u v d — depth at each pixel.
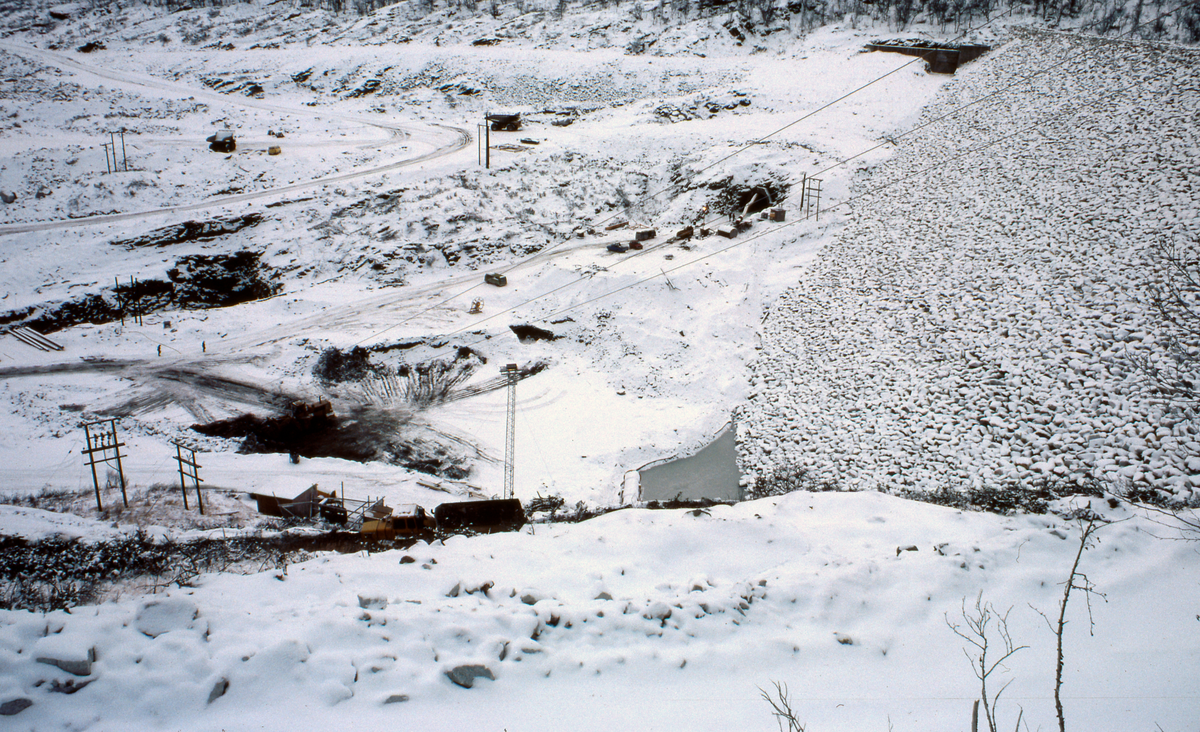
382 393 47.34
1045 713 7.61
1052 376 32.50
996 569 10.81
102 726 7.59
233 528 27.94
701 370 47.09
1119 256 37.81
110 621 8.86
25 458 37.44
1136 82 58.44
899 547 11.78
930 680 8.58
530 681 8.53
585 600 10.30
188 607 9.18
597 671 8.76
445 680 8.40
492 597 10.28
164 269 61.84
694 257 58.41
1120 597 9.97
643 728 7.71
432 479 37.41
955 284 43.16
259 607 9.78
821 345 44.84
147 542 20.94
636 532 12.41
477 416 44.38
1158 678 8.05
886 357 40.34
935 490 28.36
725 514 13.82
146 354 52.47
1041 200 47.56
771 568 11.51
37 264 61.09
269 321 57.34
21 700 7.66
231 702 7.93
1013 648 9.09
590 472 38.47
